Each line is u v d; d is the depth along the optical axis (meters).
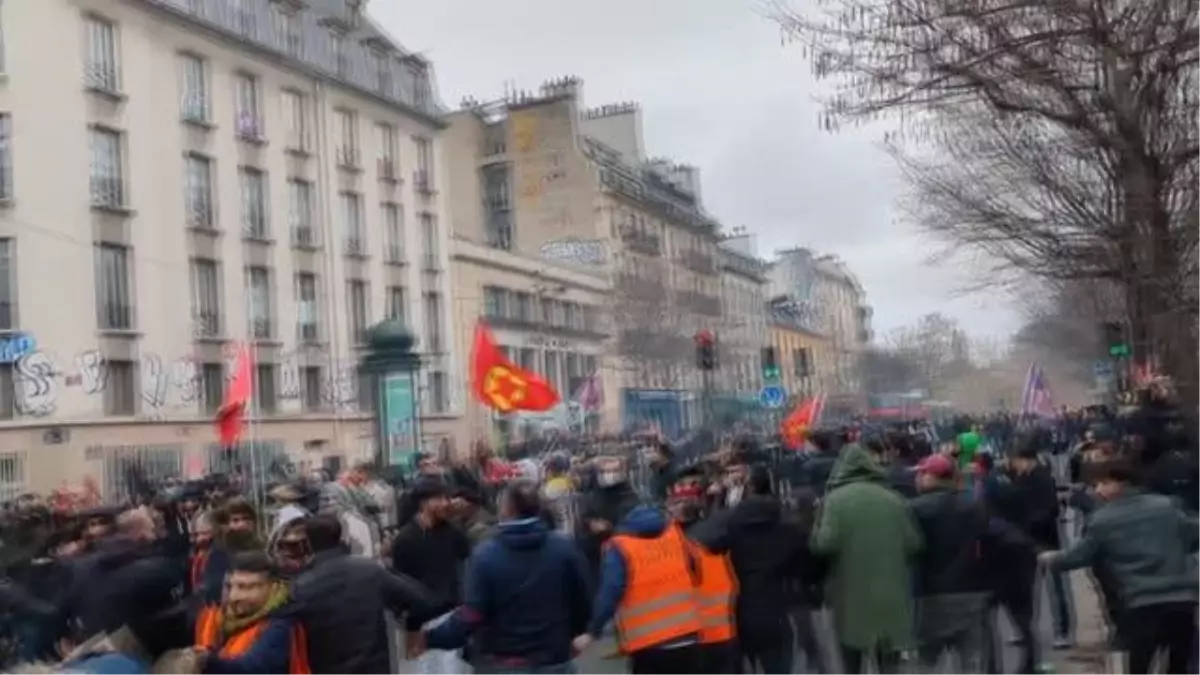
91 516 10.23
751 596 8.87
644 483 21.84
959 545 9.02
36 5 32.94
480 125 71.62
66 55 33.62
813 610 10.31
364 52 48.62
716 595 7.92
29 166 32.50
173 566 7.51
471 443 44.03
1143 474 8.82
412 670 9.62
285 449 40.53
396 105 49.41
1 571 10.38
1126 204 13.54
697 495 10.24
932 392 136.88
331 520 6.27
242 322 39.88
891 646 8.39
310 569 6.16
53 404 32.34
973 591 9.05
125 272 35.34
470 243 54.47
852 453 8.80
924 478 9.21
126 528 8.93
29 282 32.25
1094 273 17.05
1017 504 11.63
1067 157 16.25
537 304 60.12
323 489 14.42
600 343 65.31
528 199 70.88
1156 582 7.49
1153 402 13.48
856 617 8.44
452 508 10.12
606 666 12.02
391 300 48.31
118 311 35.03
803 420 27.72
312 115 44.53
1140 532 7.57
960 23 11.48
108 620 5.05
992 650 9.46
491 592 6.60
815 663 10.16
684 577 7.33
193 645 5.92
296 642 5.84
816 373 112.69
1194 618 7.61
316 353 43.34
